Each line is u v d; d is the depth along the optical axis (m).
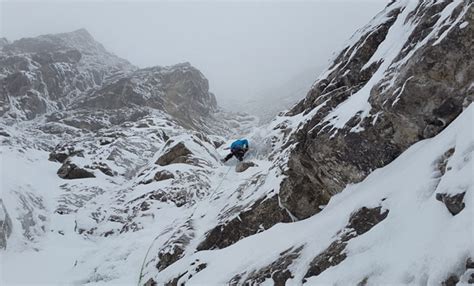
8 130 26.80
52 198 16.45
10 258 11.73
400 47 5.68
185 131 27.94
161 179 15.63
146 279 8.18
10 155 19.48
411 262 3.23
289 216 7.04
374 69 6.54
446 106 4.52
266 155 15.51
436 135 4.60
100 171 19.39
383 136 5.19
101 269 10.06
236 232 7.76
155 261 8.47
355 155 5.55
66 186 18.00
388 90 5.02
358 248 4.06
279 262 5.23
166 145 18.86
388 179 4.66
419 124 4.80
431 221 3.39
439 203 3.45
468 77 4.32
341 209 5.25
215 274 6.35
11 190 14.64
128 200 14.72
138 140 23.58
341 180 5.94
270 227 7.29
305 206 6.75
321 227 5.28
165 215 13.08
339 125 5.80
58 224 14.58
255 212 7.69
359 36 8.30
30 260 11.76
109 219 13.84
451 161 3.47
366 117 5.40
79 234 13.77
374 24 7.79
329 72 8.77
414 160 4.46
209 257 7.12
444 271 2.86
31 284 10.12
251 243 6.78
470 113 3.89
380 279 3.43
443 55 4.45
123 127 27.64
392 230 3.81
